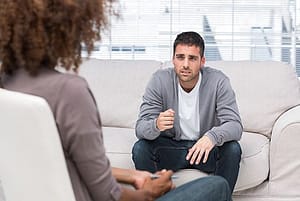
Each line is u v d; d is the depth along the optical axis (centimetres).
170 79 246
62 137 115
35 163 116
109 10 126
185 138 245
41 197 121
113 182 124
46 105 111
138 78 305
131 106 300
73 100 114
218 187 153
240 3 338
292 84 293
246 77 296
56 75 118
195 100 243
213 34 343
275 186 244
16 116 113
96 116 118
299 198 241
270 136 278
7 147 119
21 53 116
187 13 344
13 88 119
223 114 237
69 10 113
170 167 234
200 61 238
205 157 222
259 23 339
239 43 342
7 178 125
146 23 347
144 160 231
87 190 122
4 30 113
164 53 349
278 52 340
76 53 120
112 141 253
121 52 351
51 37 115
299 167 239
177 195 146
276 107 285
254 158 241
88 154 116
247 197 248
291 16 336
